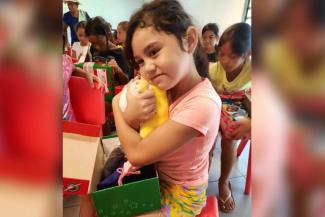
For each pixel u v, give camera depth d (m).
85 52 1.84
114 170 0.79
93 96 1.06
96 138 0.85
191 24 0.60
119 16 4.18
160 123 0.64
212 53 1.40
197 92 0.63
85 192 0.68
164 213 0.72
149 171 0.72
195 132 0.60
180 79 0.60
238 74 1.17
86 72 1.10
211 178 1.47
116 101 0.71
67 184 0.67
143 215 0.70
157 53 0.56
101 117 1.08
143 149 0.60
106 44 1.96
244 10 2.30
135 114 0.63
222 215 1.27
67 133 0.84
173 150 0.60
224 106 1.12
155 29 0.55
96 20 1.98
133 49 0.60
